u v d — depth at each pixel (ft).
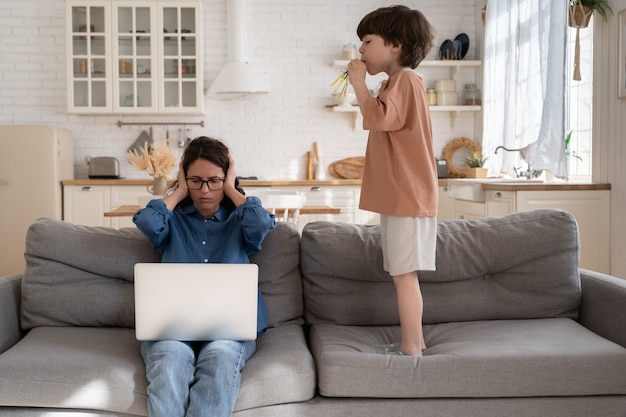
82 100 19.57
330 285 8.00
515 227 8.25
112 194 19.07
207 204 7.53
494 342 6.97
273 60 20.77
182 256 7.40
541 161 14.15
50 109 20.44
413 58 7.45
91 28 19.44
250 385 6.14
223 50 20.66
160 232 7.40
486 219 8.48
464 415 6.36
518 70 15.93
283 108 20.90
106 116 20.61
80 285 7.72
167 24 19.60
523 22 15.71
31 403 6.03
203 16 20.53
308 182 19.39
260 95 20.86
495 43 18.31
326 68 20.88
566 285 8.07
